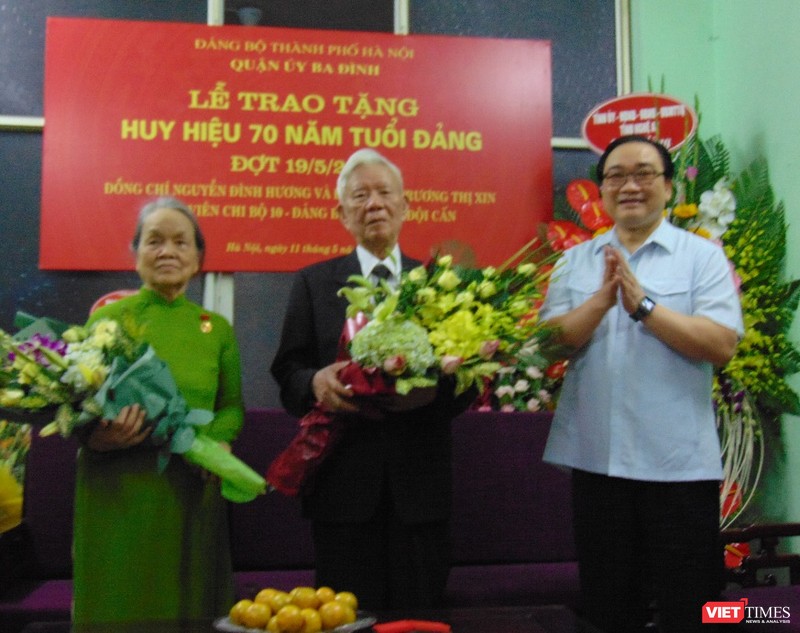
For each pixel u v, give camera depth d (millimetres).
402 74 3736
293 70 3672
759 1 3641
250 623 1695
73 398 2096
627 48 3990
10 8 3619
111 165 3551
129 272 3598
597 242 2518
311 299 2412
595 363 2357
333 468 2260
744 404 3373
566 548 3188
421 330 2037
